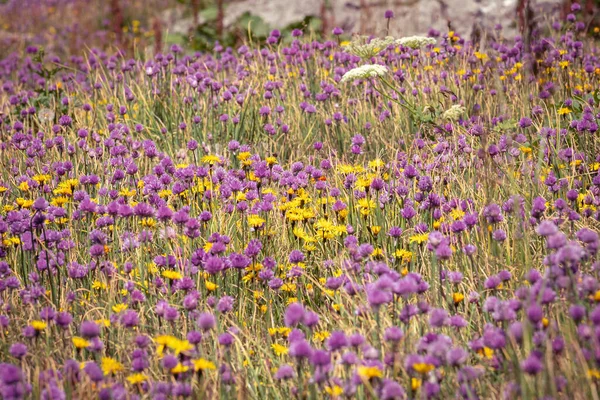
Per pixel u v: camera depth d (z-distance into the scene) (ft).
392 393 9.34
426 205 15.42
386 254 14.42
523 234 13.32
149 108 24.88
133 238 14.89
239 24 41.55
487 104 22.09
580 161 16.57
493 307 11.33
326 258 15.20
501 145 17.76
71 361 10.72
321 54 28.89
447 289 12.54
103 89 26.66
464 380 9.64
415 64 25.54
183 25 46.83
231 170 17.89
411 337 11.41
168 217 14.21
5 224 14.44
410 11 37.04
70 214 16.03
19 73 31.63
